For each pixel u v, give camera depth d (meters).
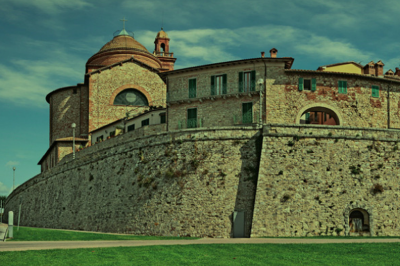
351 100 62.19
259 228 46.66
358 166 49.53
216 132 52.41
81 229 64.12
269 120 60.47
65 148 84.00
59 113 90.56
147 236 48.69
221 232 48.69
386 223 47.84
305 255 34.41
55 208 73.06
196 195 50.84
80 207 65.75
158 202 52.84
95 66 92.56
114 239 43.78
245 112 61.38
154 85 89.75
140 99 89.31
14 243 39.19
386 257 33.94
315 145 49.91
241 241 41.09
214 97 62.56
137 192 55.44
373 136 50.56
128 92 88.88
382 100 63.59
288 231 46.62
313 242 39.66
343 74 61.94
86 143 84.88
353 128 50.59
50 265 30.17
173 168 53.16
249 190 49.53
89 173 65.62
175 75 65.56
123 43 97.69
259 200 47.50
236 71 62.34
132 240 42.97
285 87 61.12
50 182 77.00
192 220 50.12
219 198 49.94
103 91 87.31
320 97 61.44
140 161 56.53
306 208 47.50
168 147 54.44
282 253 35.03
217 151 51.75
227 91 62.34
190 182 51.59
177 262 31.91
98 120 86.38
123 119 77.19
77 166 69.06
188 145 53.22
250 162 50.59
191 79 64.56
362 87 62.81
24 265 29.97
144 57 95.69
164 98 90.00
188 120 64.00
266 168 48.75
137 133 65.19
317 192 48.19
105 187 61.25
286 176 48.56
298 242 39.69
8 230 44.19
